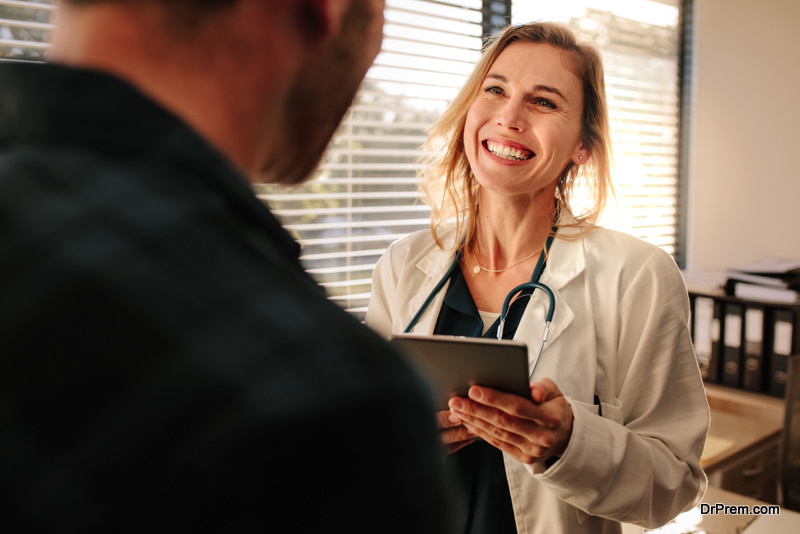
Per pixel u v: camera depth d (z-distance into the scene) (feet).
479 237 4.34
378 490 0.73
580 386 3.73
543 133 3.77
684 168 11.10
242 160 0.98
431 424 0.82
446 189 4.48
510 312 4.02
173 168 0.83
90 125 0.82
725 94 10.46
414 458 0.77
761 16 10.02
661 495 3.46
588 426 3.33
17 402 0.67
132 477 0.65
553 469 3.26
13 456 0.65
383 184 7.77
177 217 0.79
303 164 1.20
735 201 10.53
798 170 9.96
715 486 6.85
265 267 0.83
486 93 4.00
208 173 0.85
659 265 3.84
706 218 10.77
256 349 0.72
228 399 0.68
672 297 3.76
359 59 1.12
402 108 7.71
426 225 8.07
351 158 7.50
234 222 0.85
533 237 4.15
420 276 4.48
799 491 7.09
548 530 3.59
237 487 0.65
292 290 0.82
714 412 8.32
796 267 8.88
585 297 3.90
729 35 10.31
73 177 0.79
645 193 10.62
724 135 10.52
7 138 0.85
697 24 10.59
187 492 0.65
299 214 7.18
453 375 3.08
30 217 0.76
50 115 0.83
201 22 0.88
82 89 0.83
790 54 9.87
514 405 3.02
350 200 7.56
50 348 0.68
